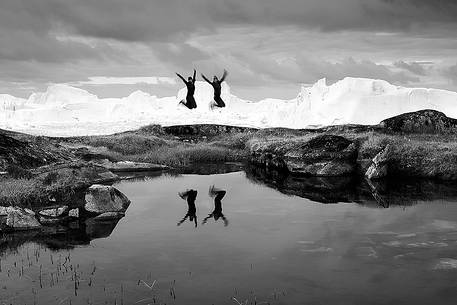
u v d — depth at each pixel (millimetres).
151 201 15570
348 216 13305
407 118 30391
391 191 17094
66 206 13281
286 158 22562
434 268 9203
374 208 14281
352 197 16078
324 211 13984
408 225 12242
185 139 37719
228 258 9789
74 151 23719
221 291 8188
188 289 8266
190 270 9125
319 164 21391
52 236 11391
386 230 11797
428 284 8469
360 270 9117
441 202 14977
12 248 10523
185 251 10227
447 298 7910
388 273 8969
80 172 18250
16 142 19641
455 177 19188
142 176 21609
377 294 8070
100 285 8461
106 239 11133
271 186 18688
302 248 10430
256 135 34719
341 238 11141
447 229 11805
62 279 8734
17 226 11977
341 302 7766
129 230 11891
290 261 9617
